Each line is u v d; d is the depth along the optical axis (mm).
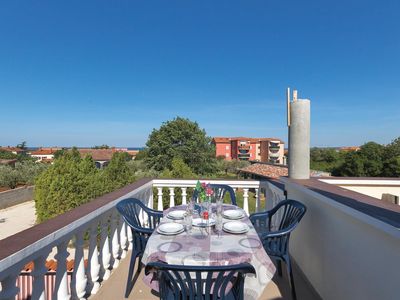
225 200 4367
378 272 1529
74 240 2152
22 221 14188
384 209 1650
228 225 2242
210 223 2289
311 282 2600
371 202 1881
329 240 2205
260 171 29828
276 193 3918
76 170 11039
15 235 1532
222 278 1391
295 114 3230
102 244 2670
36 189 10836
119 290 2523
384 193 4586
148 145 31969
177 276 1429
